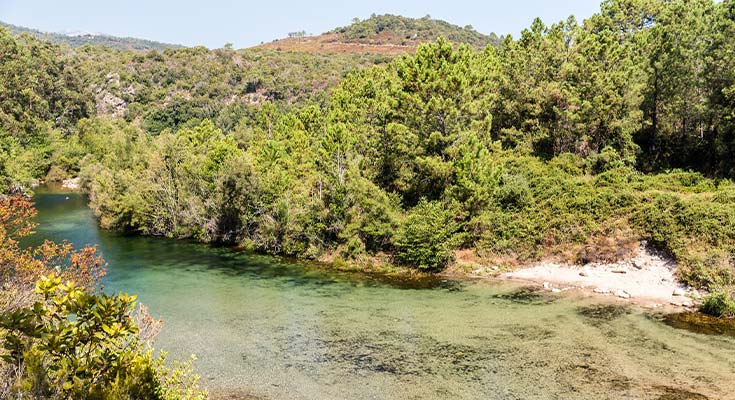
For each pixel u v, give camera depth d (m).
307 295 26.72
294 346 19.39
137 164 58.09
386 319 22.55
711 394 14.85
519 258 31.17
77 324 7.91
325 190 37.38
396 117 39.56
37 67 122.38
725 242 25.41
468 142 34.88
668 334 19.75
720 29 36.78
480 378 16.36
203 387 15.94
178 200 46.81
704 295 23.50
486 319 22.20
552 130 46.06
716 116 38.22
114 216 47.38
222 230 43.47
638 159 44.06
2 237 15.61
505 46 52.03
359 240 34.19
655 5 57.78
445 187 36.19
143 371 8.47
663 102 43.22
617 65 42.81
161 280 30.05
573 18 48.69
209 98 145.25
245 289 27.98
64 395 7.48
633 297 24.62
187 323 22.19
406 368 17.23
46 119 114.44
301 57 174.12
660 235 27.61
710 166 40.09
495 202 35.22
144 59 164.62
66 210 61.59
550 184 36.72
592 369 16.81
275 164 45.44
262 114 72.69
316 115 55.34
